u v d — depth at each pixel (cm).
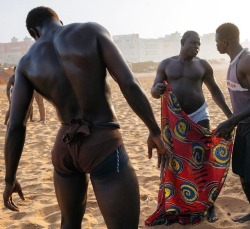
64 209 257
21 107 235
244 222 376
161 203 371
